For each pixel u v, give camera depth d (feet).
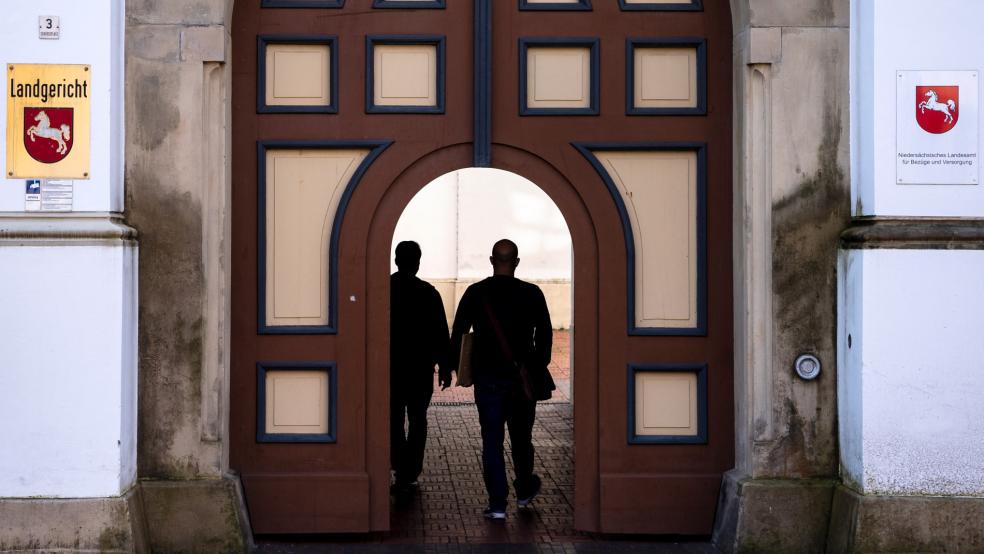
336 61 20.44
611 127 20.67
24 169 18.67
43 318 18.49
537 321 22.72
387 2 20.54
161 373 19.43
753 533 19.63
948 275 18.94
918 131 19.11
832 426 19.89
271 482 20.44
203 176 19.43
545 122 20.66
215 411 19.52
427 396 24.85
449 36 20.57
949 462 18.99
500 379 22.47
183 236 19.38
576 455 20.97
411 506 23.32
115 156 18.97
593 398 20.86
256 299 20.38
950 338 18.97
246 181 20.35
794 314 19.80
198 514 19.34
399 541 20.61
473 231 51.42
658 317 20.81
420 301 24.85
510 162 20.68
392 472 27.30
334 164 20.57
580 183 20.68
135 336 19.29
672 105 20.79
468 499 23.99
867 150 19.27
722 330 20.75
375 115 20.52
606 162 20.77
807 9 19.65
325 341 20.49
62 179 18.69
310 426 20.57
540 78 20.72
